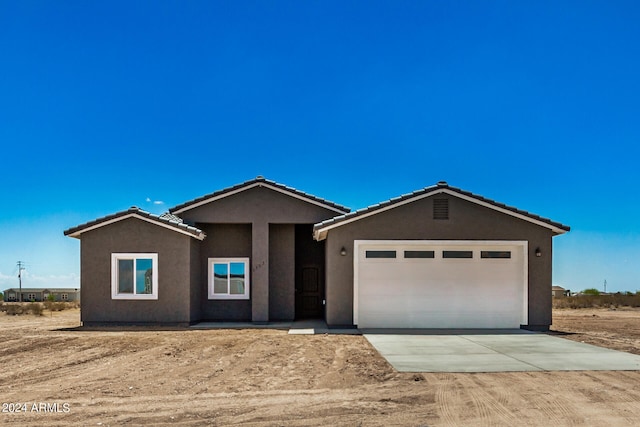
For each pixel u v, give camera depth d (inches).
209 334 639.8
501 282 685.9
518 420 280.7
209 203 781.9
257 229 779.4
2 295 2851.9
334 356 478.0
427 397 326.3
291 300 797.2
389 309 682.2
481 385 356.8
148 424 275.4
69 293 2822.3
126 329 697.0
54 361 465.7
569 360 446.0
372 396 331.0
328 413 294.0
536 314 681.0
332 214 781.9
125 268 728.3
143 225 725.3
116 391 350.0
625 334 641.6
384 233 682.2
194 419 283.6
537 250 685.9
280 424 274.5
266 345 548.4
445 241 682.2
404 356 469.1
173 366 440.1
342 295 681.0
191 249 734.5
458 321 681.6
